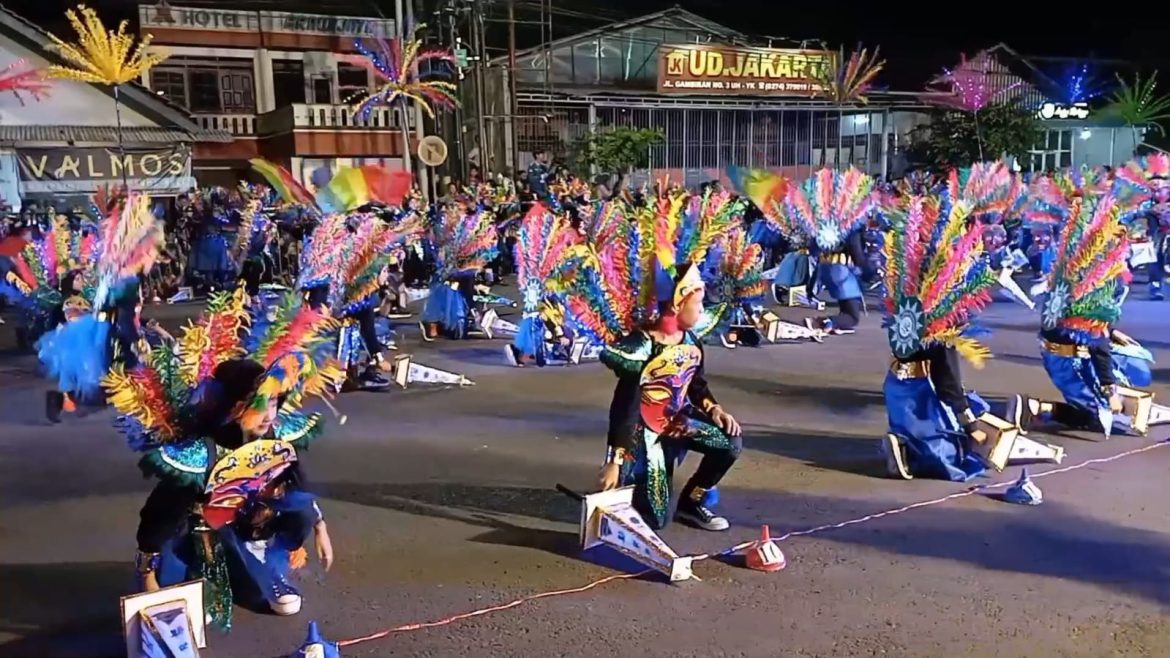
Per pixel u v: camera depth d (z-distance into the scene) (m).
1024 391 8.64
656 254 4.91
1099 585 4.54
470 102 27.34
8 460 7.11
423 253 15.33
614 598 4.50
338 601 4.51
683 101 28.84
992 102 30.36
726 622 4.23
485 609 4.40
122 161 17.02
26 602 4.53
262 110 27.77
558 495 6.04
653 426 5.08
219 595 4.09
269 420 4.02
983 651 3.93
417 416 8.20
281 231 15.59
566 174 22.06
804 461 6.67
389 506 5.87
